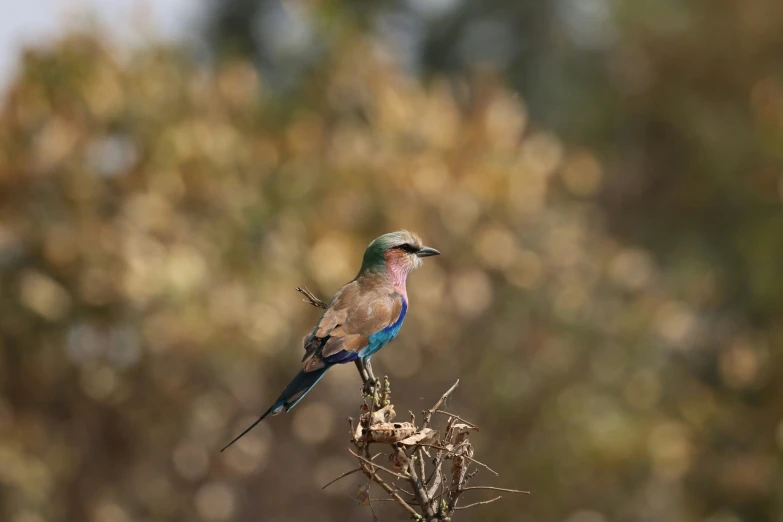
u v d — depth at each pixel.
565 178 22.14
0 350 18.42
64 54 19.47
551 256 20.20
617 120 33.69
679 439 19.95
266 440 18.94
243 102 20.86
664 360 21.80
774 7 30.09
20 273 18.62
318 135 20.78
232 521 18.72
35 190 18.62
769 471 20.53
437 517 6.12
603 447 18.95
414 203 19.38
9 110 18.97
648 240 31.52
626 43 32.75
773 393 21.61
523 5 41.12
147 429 18.81
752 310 26.86
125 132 19.42
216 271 18.81
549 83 40.59
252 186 19.91
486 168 20.02
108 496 18.77
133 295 18.02
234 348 18.28
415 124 20.36
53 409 19.22
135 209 18.70
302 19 23.22
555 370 19.47
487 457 19.14
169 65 20.34
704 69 31.25
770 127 24.48
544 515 18.88
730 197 29.22
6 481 17.84
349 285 8.59
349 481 18.23
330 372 18.44
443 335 18.81
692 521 20.28
